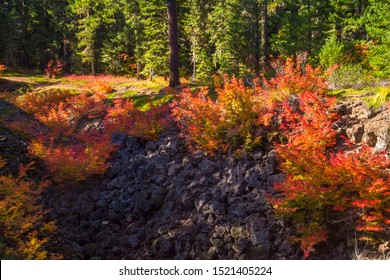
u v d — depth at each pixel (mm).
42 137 15672
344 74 13969
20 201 10203
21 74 41688
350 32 31156
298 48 28469
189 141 13062
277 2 37969
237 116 11938
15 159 13430
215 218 9883
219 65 35750
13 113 18172
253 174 10391
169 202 11367
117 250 10508
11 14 44969
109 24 44406
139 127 14836
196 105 12883
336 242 8133
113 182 13266
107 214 12078
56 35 47188
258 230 8961
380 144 9039
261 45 37531
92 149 14023
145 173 13062
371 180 8117
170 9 21344
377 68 17609
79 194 13094
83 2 41375
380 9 20453
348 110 10578
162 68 32031
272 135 11094
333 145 9906
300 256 8234
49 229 10078
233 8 31219
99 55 43219
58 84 32219
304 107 10359
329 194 8156
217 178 11023
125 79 32906
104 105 19688
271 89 12523
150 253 10047
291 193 8273
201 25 34531
